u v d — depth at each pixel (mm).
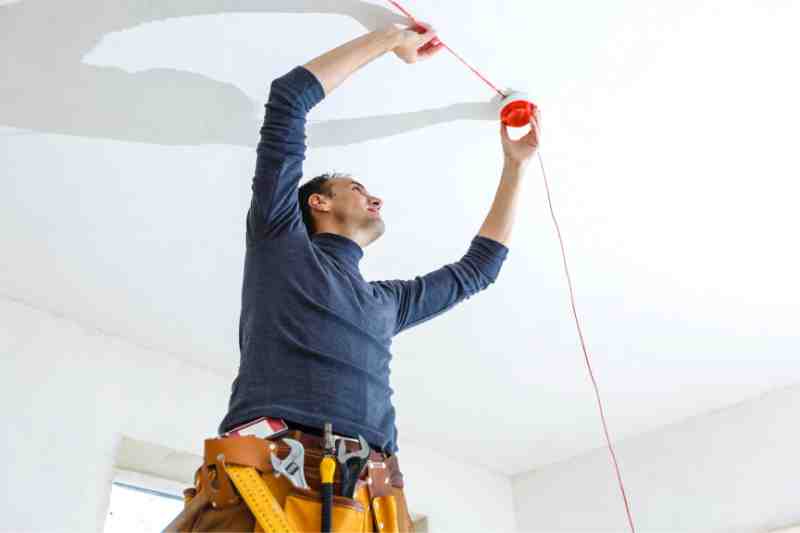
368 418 1184
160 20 1848
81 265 2641
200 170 2285
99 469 2699
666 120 2186
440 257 2648
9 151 2211
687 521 3607
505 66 1988
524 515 4141
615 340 3178
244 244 2574
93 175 2299
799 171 2381
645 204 2490
